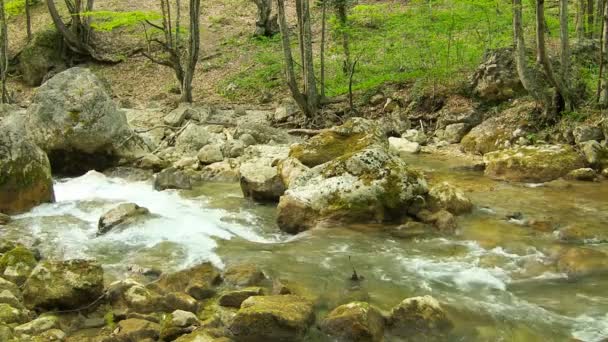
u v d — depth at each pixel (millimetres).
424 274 6133
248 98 18062
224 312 5168
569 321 5090
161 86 19812
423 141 13398
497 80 13641
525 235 7258
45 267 5371
